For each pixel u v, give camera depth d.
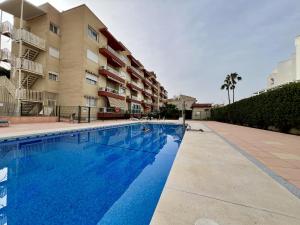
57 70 20.59
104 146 8.53
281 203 2.26
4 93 15.67
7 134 7.78
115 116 26.36
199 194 2.48
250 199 2.35
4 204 3.09
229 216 1.93
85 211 2.89
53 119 16.61
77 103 19.80
